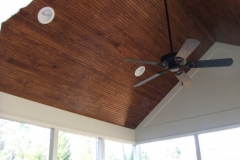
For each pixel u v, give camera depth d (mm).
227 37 4551
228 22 3842
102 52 3770
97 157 4676
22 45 3111
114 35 3662
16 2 791
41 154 3719
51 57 3408
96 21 3367
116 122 5141
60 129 4039
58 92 3850
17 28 2947
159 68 4539
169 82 5055
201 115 4809
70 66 3648
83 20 3273
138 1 3406
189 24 4129
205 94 4875
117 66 4094
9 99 3426
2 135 3309
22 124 3588
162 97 5344
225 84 4699
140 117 5469
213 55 5016
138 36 3887
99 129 4754
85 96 4195
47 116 3873
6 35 2936
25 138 3570
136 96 4871
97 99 4387
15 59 3184
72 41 3402
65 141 4137
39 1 2842
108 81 4230
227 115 4500
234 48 4785
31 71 3393
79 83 3943
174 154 4973
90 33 3459
